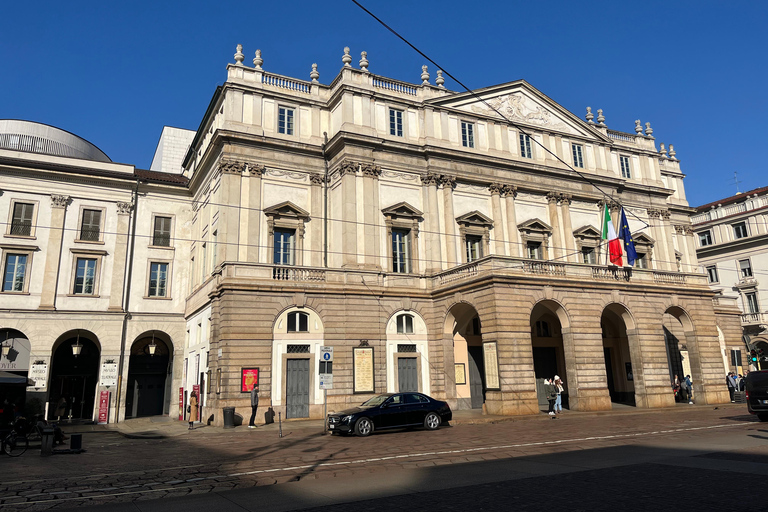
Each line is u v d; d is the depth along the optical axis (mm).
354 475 11805
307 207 31562
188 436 22984
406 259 32219
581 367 28234
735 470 11195
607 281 30016
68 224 34125
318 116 33094
